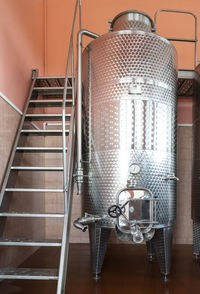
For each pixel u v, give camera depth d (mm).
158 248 2572
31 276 1832
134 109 2389
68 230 2221
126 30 2461
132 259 3219
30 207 3357
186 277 2631
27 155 3246
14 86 2984
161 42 2518
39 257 3205
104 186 2420
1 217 2379
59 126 4160
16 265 2809
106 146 2439
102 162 2451
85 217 2326
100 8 4418
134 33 2455
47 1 4410
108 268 2887
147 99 2408
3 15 2682
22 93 3273
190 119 4215
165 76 2521
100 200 2432
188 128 4195
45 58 4352
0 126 2457
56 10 4410
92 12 4414
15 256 2781
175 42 4352
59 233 4043
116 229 2322
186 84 3732
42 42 4281
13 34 2969
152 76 2447
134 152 2365
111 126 2426
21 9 3258
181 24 4395
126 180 2342
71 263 3039
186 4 4387
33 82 3545
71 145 2605
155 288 2369
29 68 3586
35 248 3500
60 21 4414
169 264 2547
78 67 2658
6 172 2559
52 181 4113
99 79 2537
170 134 2537
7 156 2635
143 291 2305
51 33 4398
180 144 4160
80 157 2547
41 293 2203
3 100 2551
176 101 2680
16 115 2975
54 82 3826
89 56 2652
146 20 2750
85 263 3037
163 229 2473
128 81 2408
